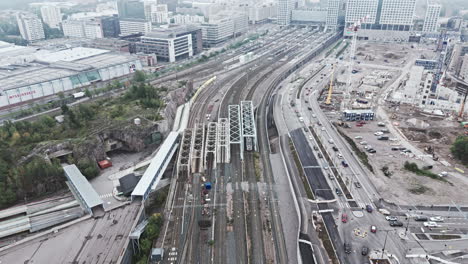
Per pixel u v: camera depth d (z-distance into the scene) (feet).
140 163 627.46
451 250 422.00
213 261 413.80
